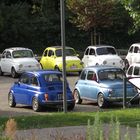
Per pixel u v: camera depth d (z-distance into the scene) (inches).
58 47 2006.6
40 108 1110.4
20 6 2878.9
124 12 2869.1
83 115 863.1
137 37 3026.6
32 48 2856.8
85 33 2923.2
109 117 802.2
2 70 2042.3
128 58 1951.3
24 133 679.1
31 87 1141.1
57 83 1123.9
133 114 863.7
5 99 1333.7
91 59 1946.4
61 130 717.3
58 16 2925.7
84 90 1227.9
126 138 336.8
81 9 2501.2
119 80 1184.2
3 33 2783.0
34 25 2874.0
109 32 2974.9
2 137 346.9
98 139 331.9
